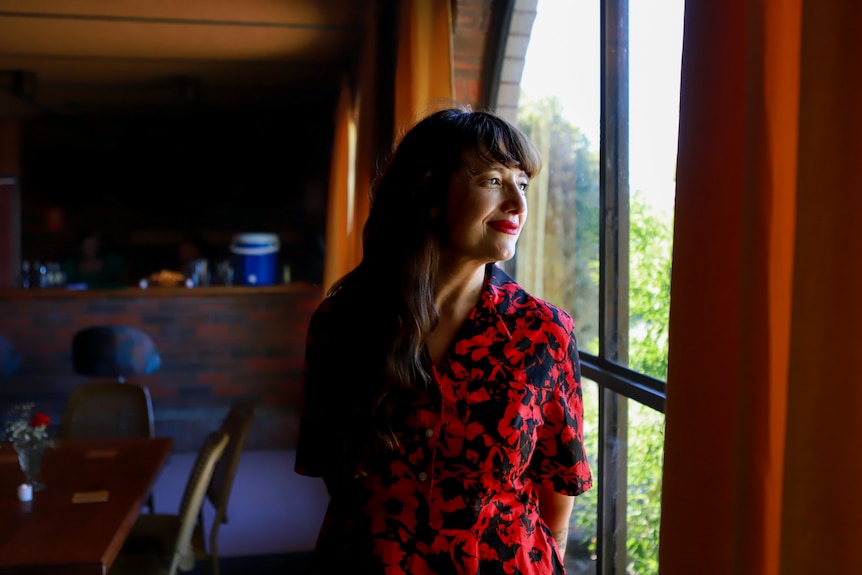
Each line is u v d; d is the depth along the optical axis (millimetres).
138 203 6398
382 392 1121
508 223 1132
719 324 993
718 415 995
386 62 3920
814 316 758
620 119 2104
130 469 2861
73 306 5750
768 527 902
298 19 4152
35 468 2531
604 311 2168
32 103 5812
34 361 5711
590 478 1233
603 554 2188
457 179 1129
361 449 1141
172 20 4105
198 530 2963
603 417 2170
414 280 1145
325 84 5672
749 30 878
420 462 1117
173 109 6273
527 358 1136
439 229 1172
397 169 1192
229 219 6496
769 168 878
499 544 1125
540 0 2844
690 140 1007
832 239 748
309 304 6066
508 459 1115
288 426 5801
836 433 754
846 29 741
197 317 5945
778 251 889
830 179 747
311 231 6531
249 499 4656
